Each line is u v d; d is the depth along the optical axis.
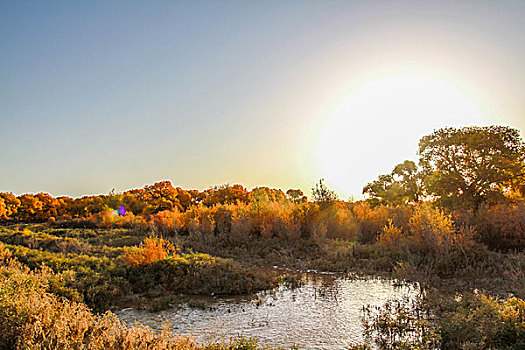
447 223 14.83
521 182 23.05
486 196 22.78
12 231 28.44
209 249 19.42
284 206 24.55
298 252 18.14
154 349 5.31
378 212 23.16
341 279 13.14
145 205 54.50
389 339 7.24
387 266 14.59
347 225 22.22
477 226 18.16
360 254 16.86
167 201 56.09
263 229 22.20
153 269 13.09
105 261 13.98
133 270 12.91
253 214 24.06
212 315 9.22
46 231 30.98
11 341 5.01
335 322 8.46
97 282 11.16
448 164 24.77
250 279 12.44
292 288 11.88
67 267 12.34
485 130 23.72
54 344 4.88
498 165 22.64
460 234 15.27
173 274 12.79
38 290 7.69
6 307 5.67
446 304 8.85
